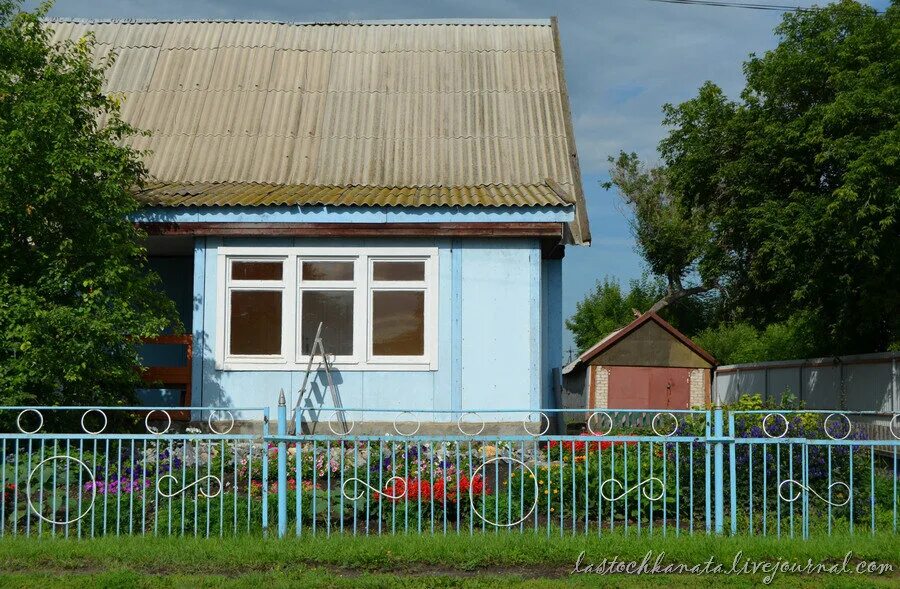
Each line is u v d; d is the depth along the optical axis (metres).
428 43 19.80
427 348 13.34
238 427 13.23
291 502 8.58
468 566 7.51
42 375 10.33
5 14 11.94
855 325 20.78
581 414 18.62
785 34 21.34
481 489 8.80
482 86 18.58
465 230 13.19
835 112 17.89
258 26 20.09
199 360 13.33
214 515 8.60
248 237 13.40
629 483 8.97
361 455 10.05
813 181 20.14
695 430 9.43
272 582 7.13
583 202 16.09
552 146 16.98
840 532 8.52
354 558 7.56
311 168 16.39
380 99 18.28
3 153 10.25
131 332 10.97
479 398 13.26
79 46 11.99
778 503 8.47
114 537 8.09
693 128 23.48
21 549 7.69
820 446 9.16
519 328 13.33
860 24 19.94
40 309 10.35
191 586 7.03
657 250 41.78
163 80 18.48
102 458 9.80
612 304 45.53
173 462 9.91
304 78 18.77
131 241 11.86
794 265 19.16
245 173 16.17
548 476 8.21
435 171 16.31
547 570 7.54
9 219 10.61
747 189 20.98
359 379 13.31
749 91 22.05
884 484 9.55
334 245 13.42
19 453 9.43
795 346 26.81
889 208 16.88
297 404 12.51
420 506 8.19
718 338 36.69
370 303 13.39
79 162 10.71
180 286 15.63
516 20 20.50
